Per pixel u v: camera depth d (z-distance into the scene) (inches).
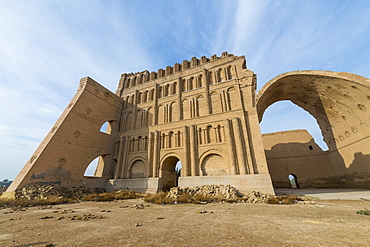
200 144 901.2
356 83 681.6
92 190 895.1
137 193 839.1
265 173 716.7
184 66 1198.3
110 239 193.6
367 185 852.6
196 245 171.6
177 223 270.2
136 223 265.6
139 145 1097.4
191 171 863.1
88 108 1032.8
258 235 198.8
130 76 1441.9
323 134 1179.3
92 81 1093.8
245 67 1056.2
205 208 431.2
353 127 899.4
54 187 709.9
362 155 871.1
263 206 445.7
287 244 166.6
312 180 1206.3
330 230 209.8
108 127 1241.4
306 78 834.8
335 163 1113.4
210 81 1058.1
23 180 682.2
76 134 929.5
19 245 175.5
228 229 228.7
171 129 1015.0
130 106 1278.3
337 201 487.8
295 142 1349.7
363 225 229.0
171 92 1151.6
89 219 310.7
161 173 949.2
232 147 807.1
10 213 398.0
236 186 728.3
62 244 178.5
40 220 308.3
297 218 286.4
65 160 848.9
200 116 959.0
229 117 883.4
